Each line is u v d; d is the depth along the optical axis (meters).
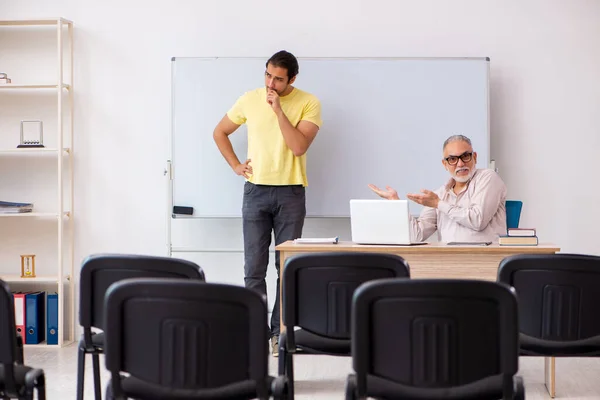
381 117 5.57
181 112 5.64
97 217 5.83
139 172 5.80
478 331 2.19
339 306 2.87
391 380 2.24
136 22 5.77
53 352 5.32
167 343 2.23
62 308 5.54
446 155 4.50
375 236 4.12
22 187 5.89
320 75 5.58
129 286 2.21
